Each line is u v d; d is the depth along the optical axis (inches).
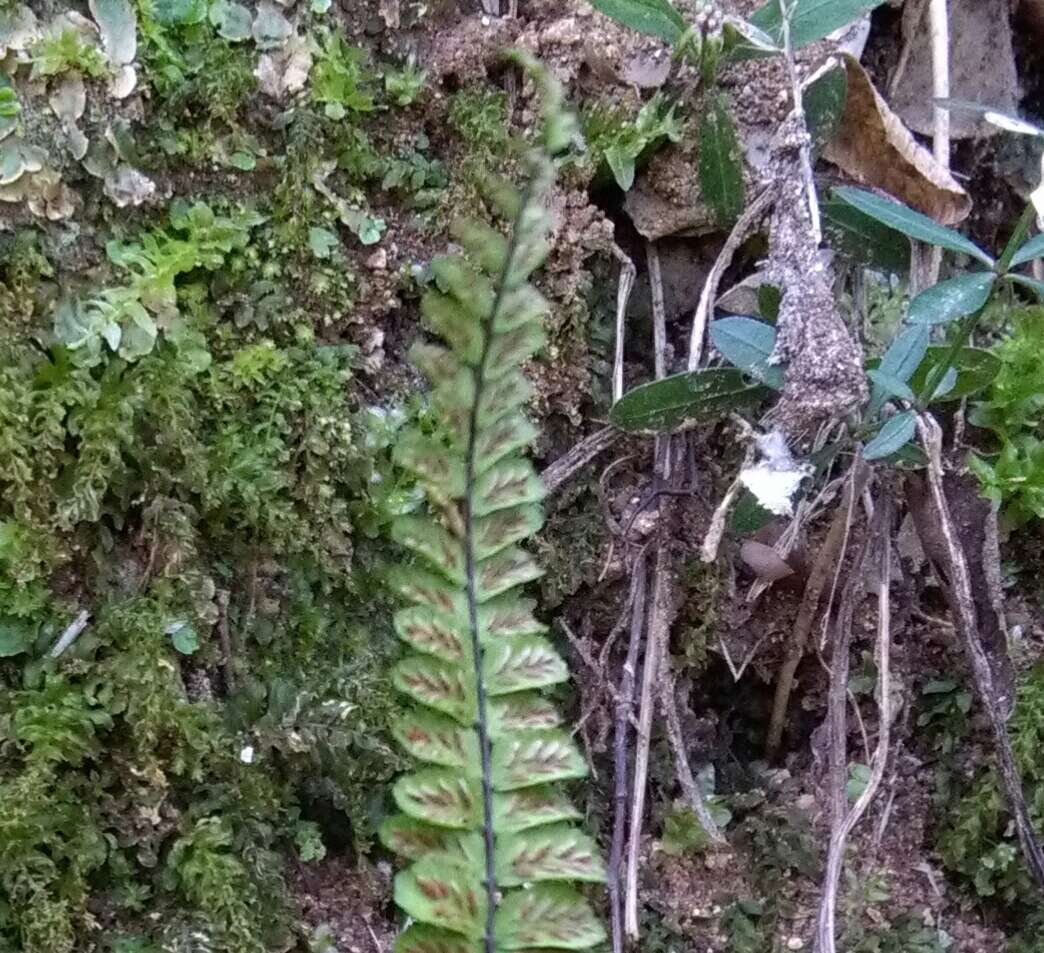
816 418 7.7
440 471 6.8
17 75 7.7
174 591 8.1
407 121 8.7
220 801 8.1
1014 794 8.3
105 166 7.9
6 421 7.7
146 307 8.0
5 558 7.7
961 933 8.7
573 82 8.7
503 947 6.8
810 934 8.7
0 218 7.7
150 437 8.0
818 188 8.6
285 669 8.5
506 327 6.7
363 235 8.5
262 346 8.3
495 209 8.6
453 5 8.7
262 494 8.3
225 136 8.2
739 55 8.2
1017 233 7.5
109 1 7.8
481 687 6.9
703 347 8.7
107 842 7.8
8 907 7.5
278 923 8.1
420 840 6.9
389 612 8.7
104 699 7.8
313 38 8.3
